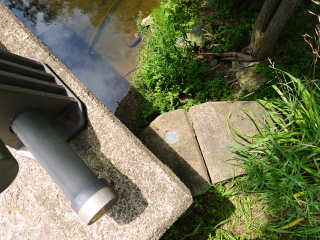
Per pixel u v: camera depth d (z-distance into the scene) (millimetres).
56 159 1466
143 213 1667
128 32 4473
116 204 1706
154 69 3562
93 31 4578
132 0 4840
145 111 3549
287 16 2811
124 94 3846
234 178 2490
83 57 4316
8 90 1338
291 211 2238
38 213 1833
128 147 1806
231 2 4129
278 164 2242
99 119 1883
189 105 3404
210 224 2359
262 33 3152
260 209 2332
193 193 2402
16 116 1517
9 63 1622
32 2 5148
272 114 2615
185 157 2572
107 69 4137
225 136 2639
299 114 2502
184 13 4320
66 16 4848
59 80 1955
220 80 3434
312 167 2244
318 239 2094
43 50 2090
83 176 1454
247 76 3346
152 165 1744
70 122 1854
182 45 3875
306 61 3242
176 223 2369
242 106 2805
